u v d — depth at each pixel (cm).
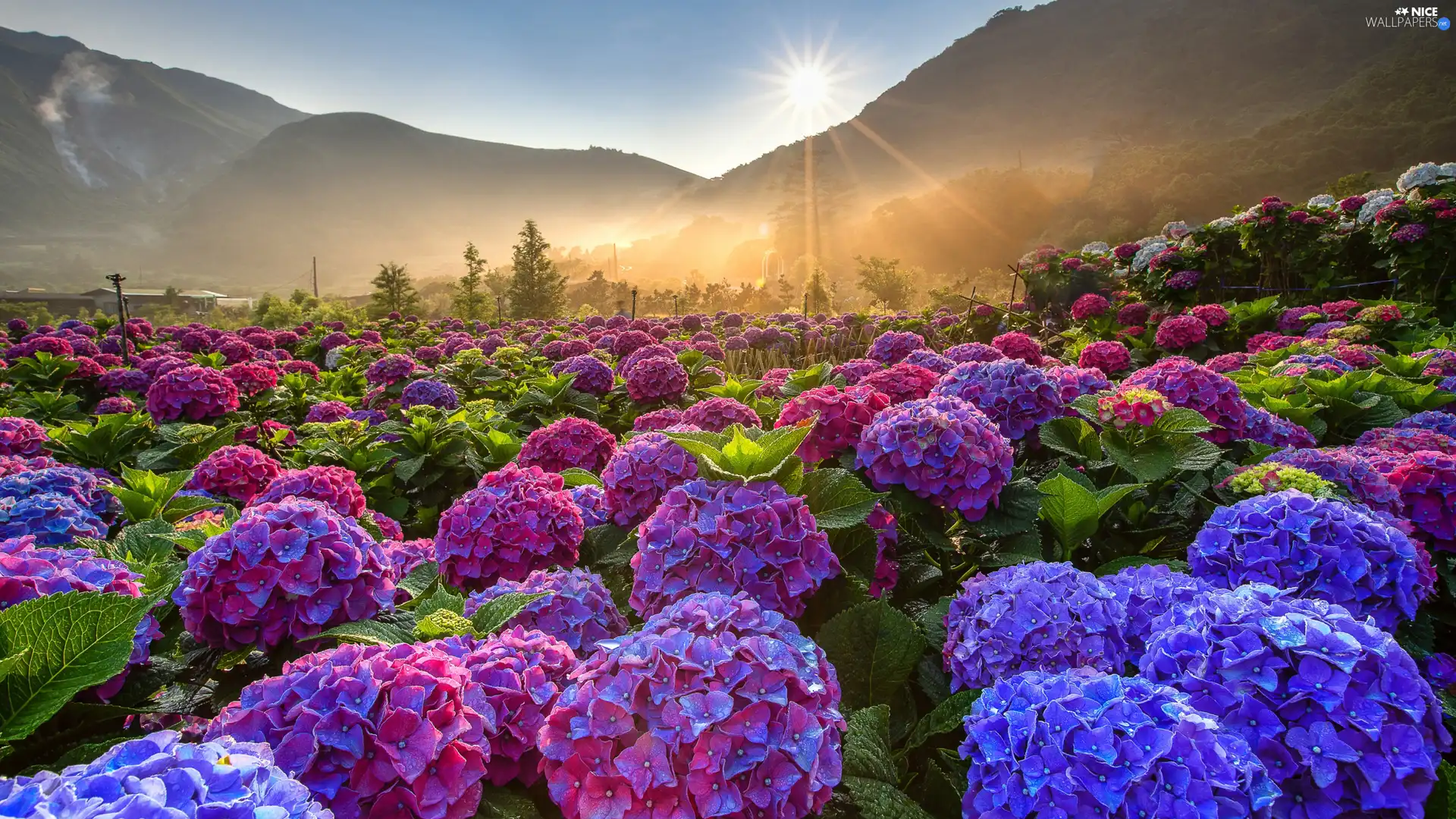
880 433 303
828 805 197
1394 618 236
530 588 254
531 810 185
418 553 341
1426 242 1023
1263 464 313
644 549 255
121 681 228
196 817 117
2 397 748
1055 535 325
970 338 1279
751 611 195
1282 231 1133
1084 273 1277
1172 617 210
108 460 531
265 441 639
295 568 242
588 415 709
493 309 3953
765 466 269
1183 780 158
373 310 4038
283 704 171
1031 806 164
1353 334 762
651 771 159
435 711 169
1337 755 166
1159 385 408
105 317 1644
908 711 247
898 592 318
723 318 1673
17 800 108
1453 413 498
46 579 218
